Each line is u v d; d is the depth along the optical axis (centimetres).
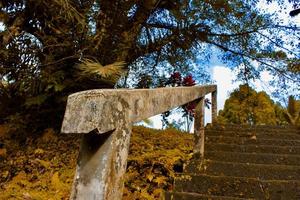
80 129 83
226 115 1324
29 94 455
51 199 261
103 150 93
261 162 354
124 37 488
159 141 475
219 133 500
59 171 329
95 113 87
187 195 245
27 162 346
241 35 802
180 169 321
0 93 465
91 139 94
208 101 726
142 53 613
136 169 298
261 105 1295
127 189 268
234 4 748
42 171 333
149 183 280
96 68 375
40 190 289
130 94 115
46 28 450
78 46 436
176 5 641
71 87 432
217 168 308
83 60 428
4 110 470
